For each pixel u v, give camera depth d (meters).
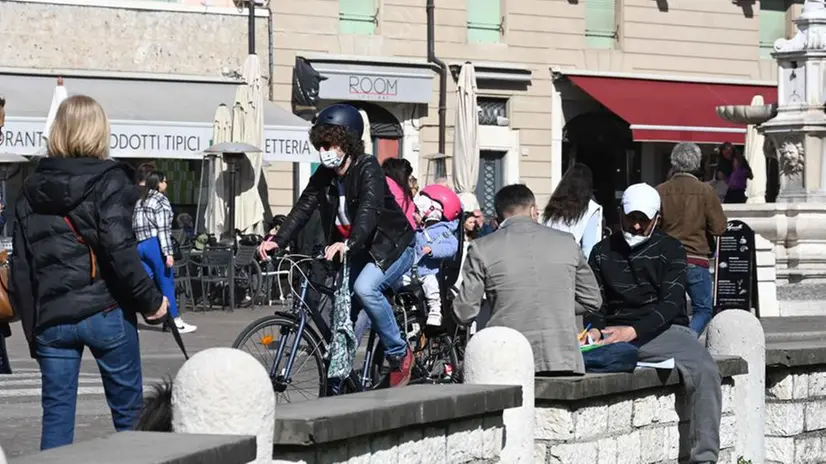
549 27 47.41
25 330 10.02
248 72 35.00
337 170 12.75
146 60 40.50
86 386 17.50
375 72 43.84
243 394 7.34
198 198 39.75
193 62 41.12
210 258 30.22
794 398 14.86
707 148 47.94
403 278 14.53
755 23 50.94
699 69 49.84
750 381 14.09
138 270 9.77
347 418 8.52
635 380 12.04
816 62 31.64
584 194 15.49
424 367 14.70
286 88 42.84
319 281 13.08
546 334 11.72
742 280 25.11
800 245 30.55
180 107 38.34
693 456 12.68
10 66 38.84
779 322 27.17
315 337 13.04
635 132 46.41
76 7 39.59
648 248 12.78
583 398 11.42
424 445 9.52
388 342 12.93
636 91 47.84
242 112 34.81
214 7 41.31
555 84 47.50
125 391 10.04
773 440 14.85
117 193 9.78
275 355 12.91
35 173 9.86
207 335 24.58
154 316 9.93
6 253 14.30
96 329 9.89
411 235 12.97
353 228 12.49
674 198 17.16
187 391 7.33
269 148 36.31
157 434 7.17
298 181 42.84
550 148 47.44
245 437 7.13
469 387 10.16
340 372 12.81
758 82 50.50
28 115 35.09
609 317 12.77
